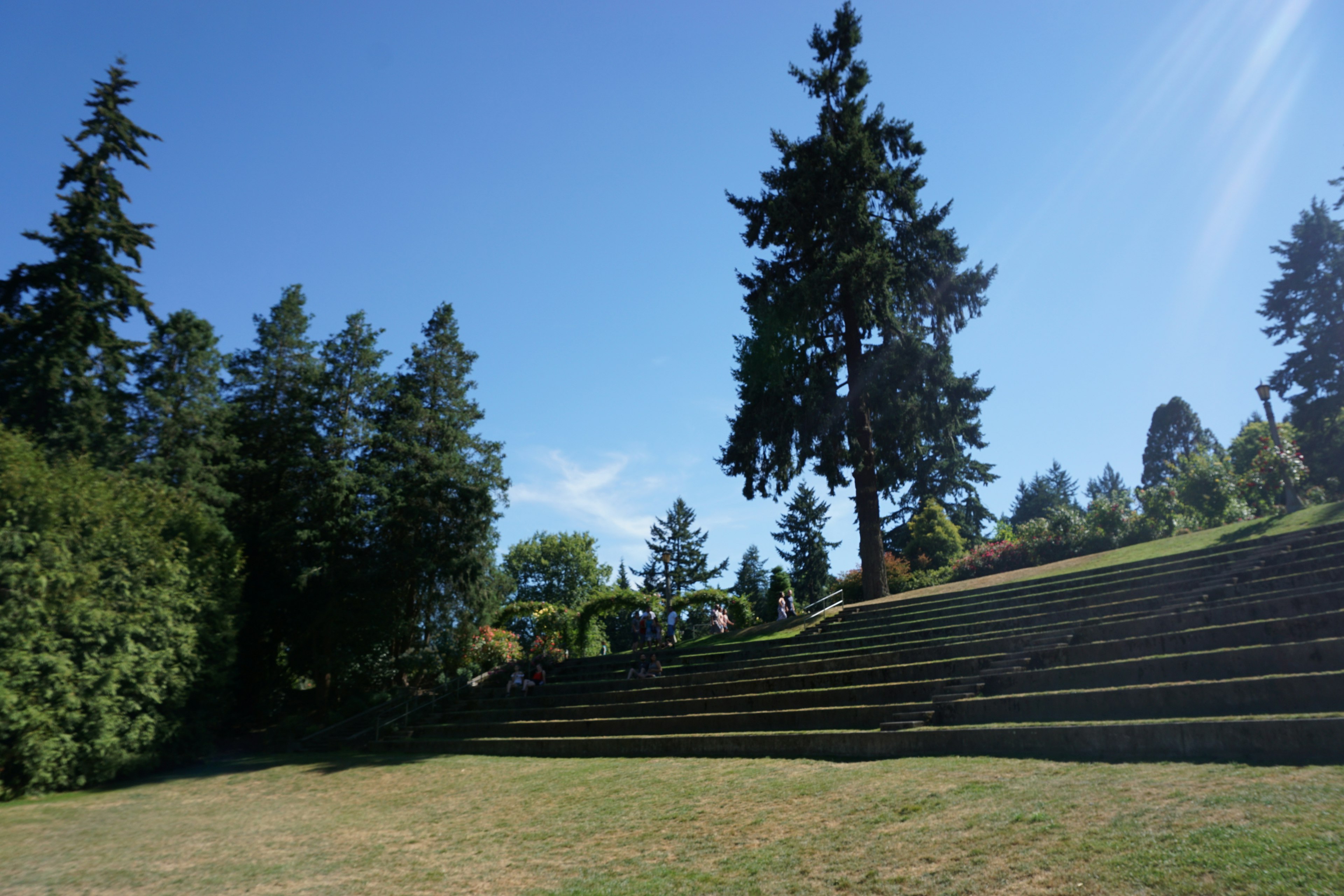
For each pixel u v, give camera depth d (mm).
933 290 29156
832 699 13797
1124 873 5168
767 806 8812
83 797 15820
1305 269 46688
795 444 28234
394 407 33125
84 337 25578
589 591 68000
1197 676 9766
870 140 29172
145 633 18219
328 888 8086
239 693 28984
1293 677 8281
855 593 31406
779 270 30297
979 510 52156
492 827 10164
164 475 26969
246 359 32281
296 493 28641
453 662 28469
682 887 6578
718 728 14477
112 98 28000
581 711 18516
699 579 75562
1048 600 16844
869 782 9031
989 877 5570
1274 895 4461
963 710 11039
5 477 16438
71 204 26531
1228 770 7055
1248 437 35531
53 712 16188
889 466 29047
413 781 15086
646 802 10141
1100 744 8461
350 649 28047
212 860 9914
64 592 16703
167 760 19250
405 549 29250
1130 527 25734
